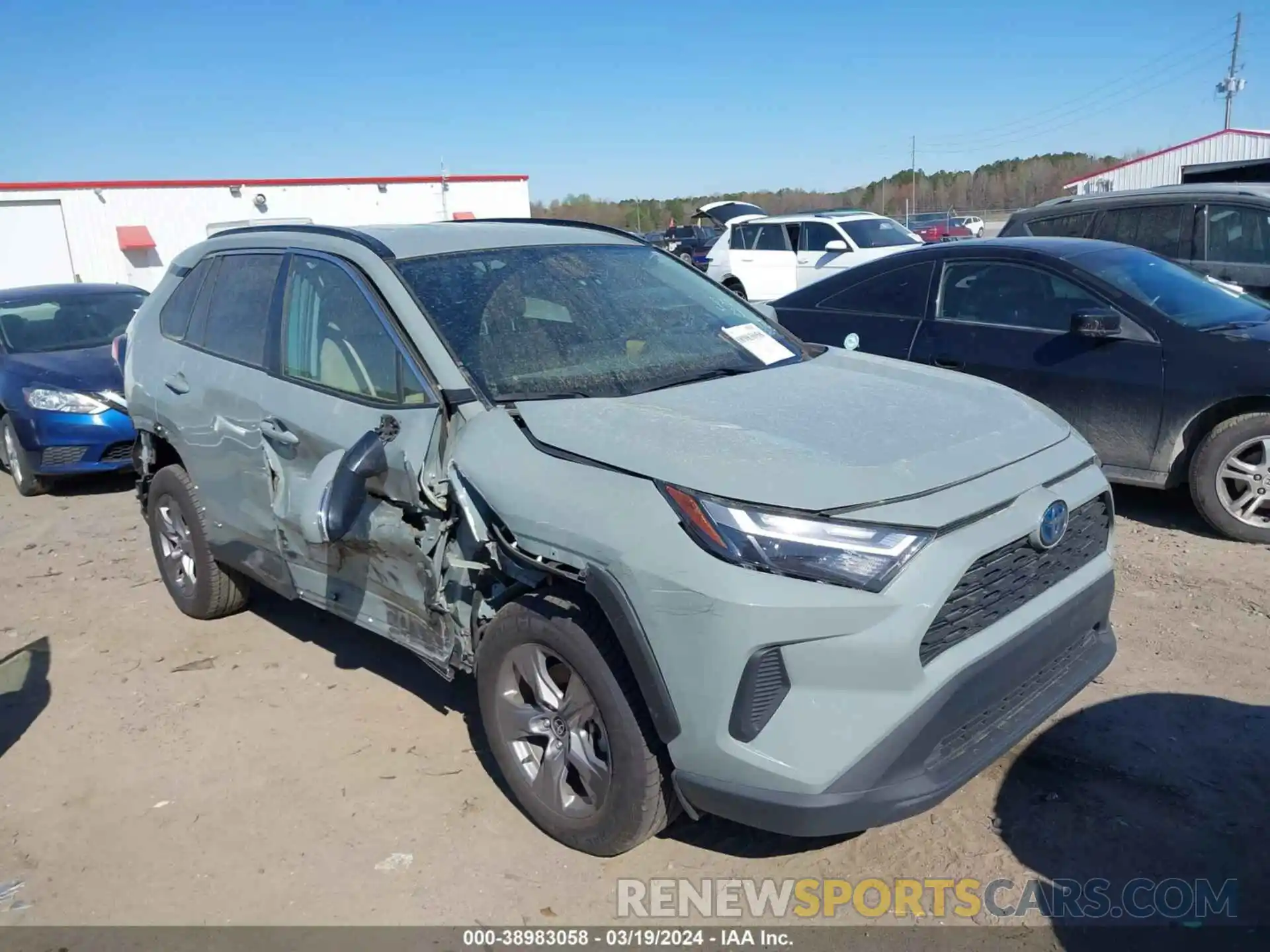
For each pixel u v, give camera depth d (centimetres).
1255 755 353
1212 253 827
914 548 260
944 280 657
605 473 287
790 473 270
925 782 263
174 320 496
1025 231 947
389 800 357
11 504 812
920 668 259
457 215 3253
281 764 386
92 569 628
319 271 399
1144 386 560
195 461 463
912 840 319
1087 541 317
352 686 446
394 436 341
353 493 329
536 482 296
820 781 254
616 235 455
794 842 323
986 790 341
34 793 378
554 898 303
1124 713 383
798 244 1517
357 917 300
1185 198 847
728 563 258
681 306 412
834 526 259
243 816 354
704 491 267
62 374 816
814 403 328
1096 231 896
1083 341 585
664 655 266
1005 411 332
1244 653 425
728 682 257
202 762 391
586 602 292
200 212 2828
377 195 3103
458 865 320
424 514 333
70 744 411
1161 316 565
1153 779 342
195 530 493
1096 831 317
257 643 497
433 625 347
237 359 434
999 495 281
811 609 252
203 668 473
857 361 400
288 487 395
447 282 371
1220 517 552
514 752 330
